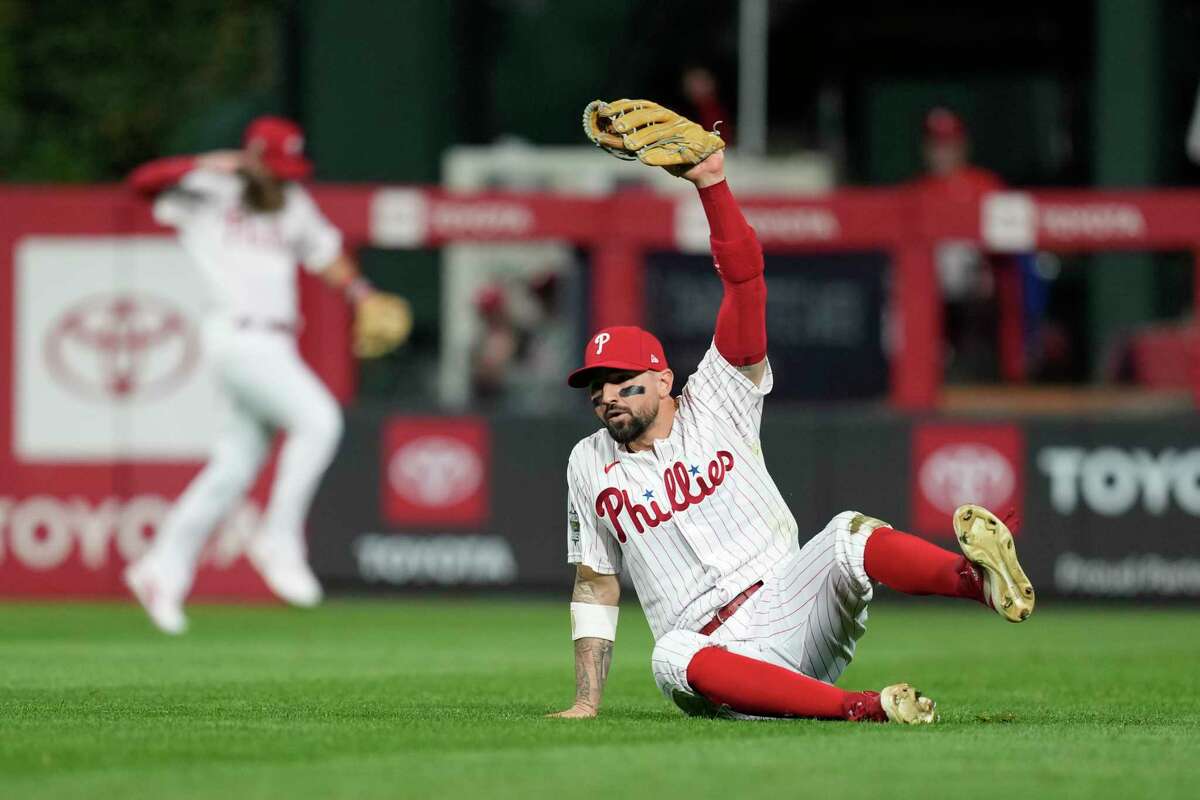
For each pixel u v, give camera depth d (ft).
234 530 147.43
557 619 133.08
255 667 94.53
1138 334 156.66
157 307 146.30
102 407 146.72
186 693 77.51
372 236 145.18
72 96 240.53
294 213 126.41
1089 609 144.05
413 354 180.96
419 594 147.33
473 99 209.77
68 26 240.32
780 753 52.39
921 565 57.93
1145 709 72.49
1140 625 130.82
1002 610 55.93
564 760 51.24
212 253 124.77
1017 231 144.05
